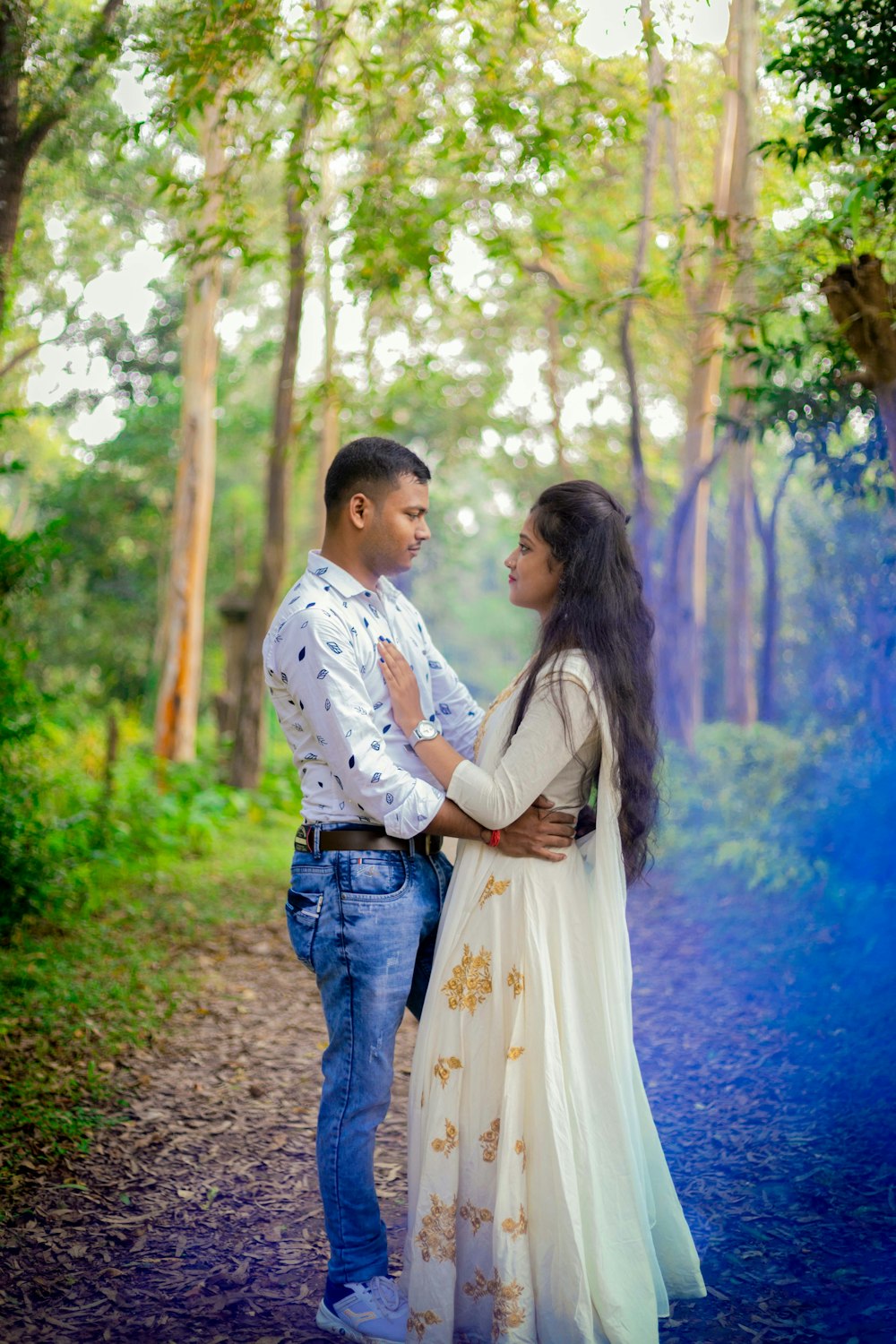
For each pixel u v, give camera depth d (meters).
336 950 2.39
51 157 5.01
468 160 4.80
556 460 15.19
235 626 13.45
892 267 3.50
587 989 2.31
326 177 5.70
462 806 2.32
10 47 4.34
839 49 3.26
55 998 4.71
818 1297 2.43
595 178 8.42
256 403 20.64
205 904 7.00
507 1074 2.23
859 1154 3.06
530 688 2.36
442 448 17.02
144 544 20.17
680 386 12.46
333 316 9.83
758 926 5.47
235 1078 4.05
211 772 11.80
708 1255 2.66
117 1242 2.80
